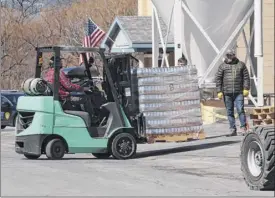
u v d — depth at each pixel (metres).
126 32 35.59
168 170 14.48
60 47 16.28
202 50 25.80
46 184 12.49
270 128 11.78
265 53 21.48
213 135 20.95
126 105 17.38
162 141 17.81
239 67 19.61
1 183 12.58
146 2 41.38
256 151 11.94
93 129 16.45
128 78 17.33
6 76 55.91
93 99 16.70
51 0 62.88
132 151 16.72
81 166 15.08
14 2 59.22
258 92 22.36
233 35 25.77
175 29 24.53
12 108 31.50
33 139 16.19
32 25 59.25
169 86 17.86
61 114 16.20
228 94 19.84
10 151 19.53
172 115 17.86
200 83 25.42
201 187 12.17
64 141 16.30
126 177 13.41
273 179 11.52
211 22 25.16
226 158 16.06
